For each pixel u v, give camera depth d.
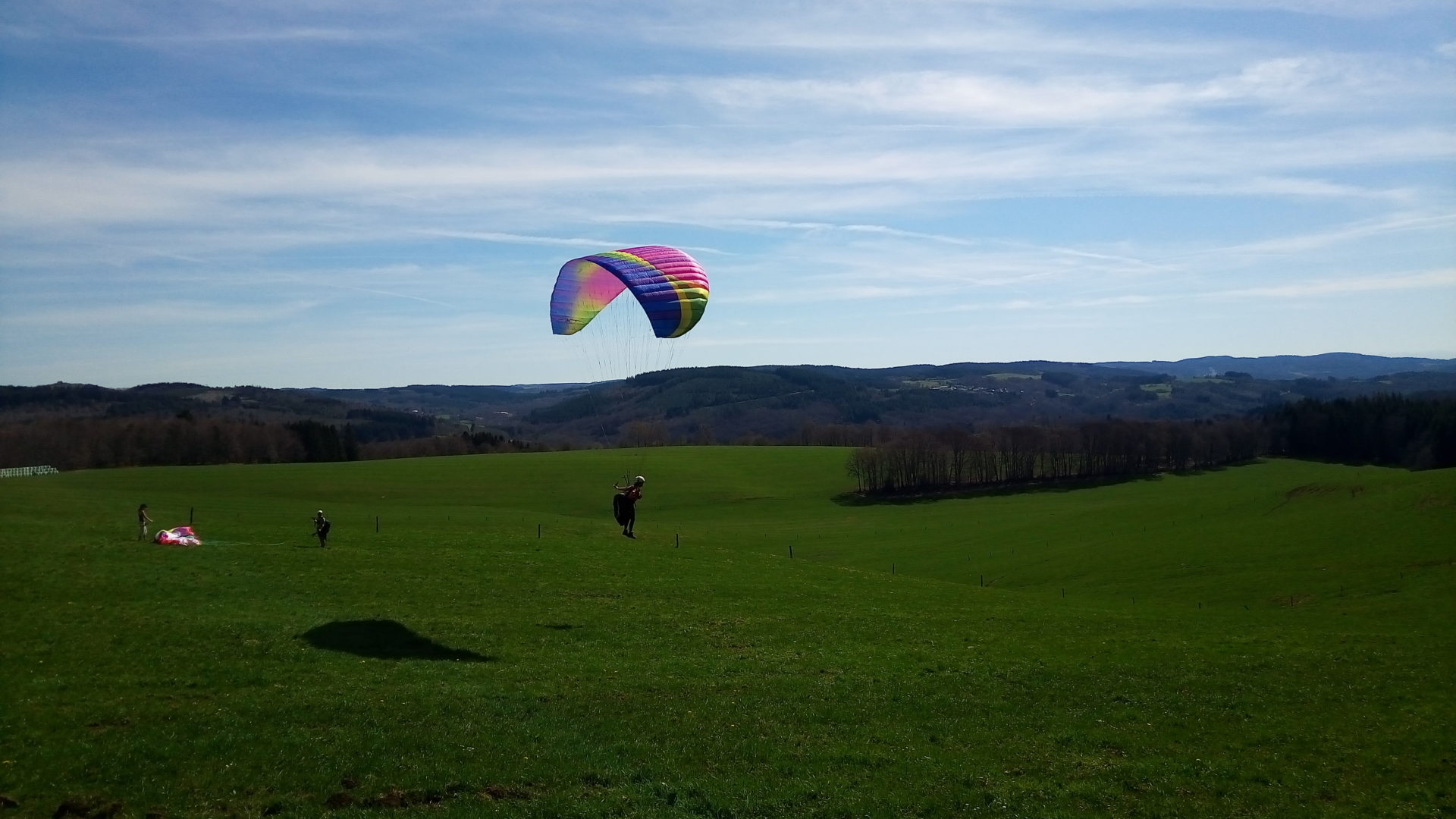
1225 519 64.06
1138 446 104.94
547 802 14.40
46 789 13.72
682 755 16.61
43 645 21.00
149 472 81.94
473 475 88.31
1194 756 17.91
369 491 78.69
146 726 16.16
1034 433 105.50
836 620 30.52
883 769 16.59
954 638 28.86
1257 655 26.86
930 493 96.44
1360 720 20.42
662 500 88.06
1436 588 40.69
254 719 16.84
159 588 27.73
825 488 97.62
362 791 14.27
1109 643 28.61
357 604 28.14
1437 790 16.47
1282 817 15.26
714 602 32.47
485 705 18.47
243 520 51.94
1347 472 101.81
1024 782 16.33
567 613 28.91
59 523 40.38
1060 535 66.38
